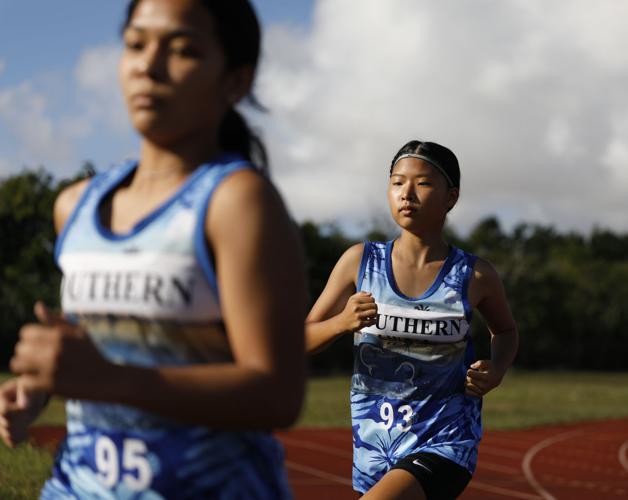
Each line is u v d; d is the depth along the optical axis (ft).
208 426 4.86
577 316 217.56
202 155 5.56
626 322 218.38
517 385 132.16
